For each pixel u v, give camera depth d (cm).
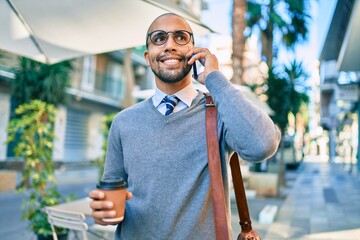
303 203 855
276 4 1513
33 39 318
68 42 310
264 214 631
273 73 1080
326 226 602
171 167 136
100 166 747
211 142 132
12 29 304
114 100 2306
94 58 2155
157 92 153
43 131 459
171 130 140
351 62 855
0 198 885
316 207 798
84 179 1437
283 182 1226
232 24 773
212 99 141
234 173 149
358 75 1215
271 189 952
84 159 2148
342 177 1656
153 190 135
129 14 262
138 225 136
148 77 2714
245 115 120
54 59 350
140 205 137
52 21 283
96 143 2209
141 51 2400
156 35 147
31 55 343
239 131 119
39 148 448
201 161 136
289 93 1057
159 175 136
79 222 273
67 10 268
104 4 253
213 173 128
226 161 139
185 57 145
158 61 146
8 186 1018
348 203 856
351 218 672
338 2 722
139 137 144
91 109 2138
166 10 247
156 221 133
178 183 135
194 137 138
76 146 2077
